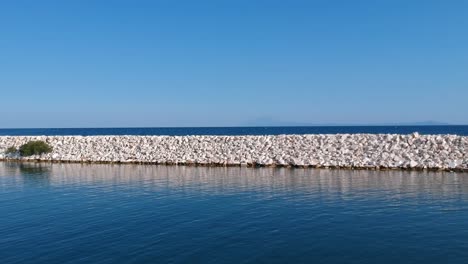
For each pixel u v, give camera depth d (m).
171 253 14.06
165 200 22.39
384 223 16.94
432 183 25.45
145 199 22.81
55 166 40.25
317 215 18.39
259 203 21.03
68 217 19.20
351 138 36.59
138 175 32.44
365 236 15.37
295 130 140.50
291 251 14.03
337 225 16.81
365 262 12.95
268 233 15.99
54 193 25.31
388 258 13.23
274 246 14.53
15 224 18.19
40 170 37.03
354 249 14.08
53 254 14.28
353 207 19.66
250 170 33.81
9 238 16.16
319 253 13.79
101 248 14.74
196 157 39.41
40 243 15.46
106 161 42.56
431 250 13.84
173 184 27.59
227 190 24.84
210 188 25.67
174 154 40.97
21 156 46.88
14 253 14.47
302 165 34.31
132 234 16.28
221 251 14.16
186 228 16.92
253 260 13.31
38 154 46.12
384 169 31.81
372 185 25.22
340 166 33.19
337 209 19.36
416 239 14.93
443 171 30.06
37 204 22.17
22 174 34.38
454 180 26.34
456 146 32.50
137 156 41.94
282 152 37.12
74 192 25.52
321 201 21.11
